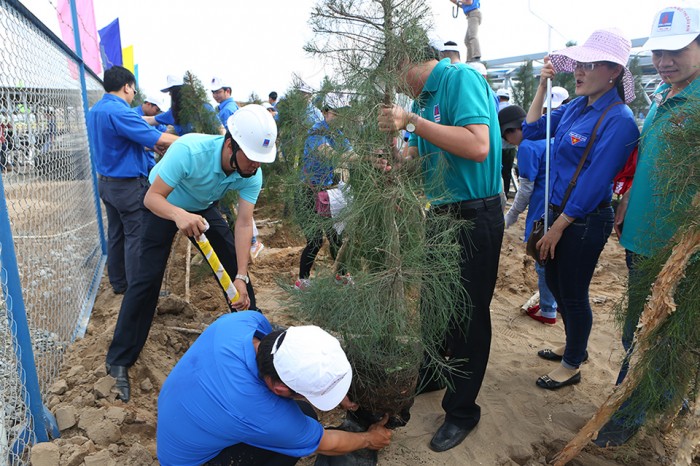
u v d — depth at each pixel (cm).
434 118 233
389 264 212
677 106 207
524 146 366
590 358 355
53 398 268
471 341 248
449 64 229
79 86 519
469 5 597
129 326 289
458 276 230
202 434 182
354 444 212
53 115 368
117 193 390
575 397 307
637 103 649
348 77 209
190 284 480
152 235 285
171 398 188
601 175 252
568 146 274
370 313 202
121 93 393
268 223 682
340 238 250
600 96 264
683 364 207
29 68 307
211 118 540
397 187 207
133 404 277
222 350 186
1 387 222
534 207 349
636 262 253
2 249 214
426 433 270
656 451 255
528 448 259
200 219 256
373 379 216
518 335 398
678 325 198
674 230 215
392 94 207
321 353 168
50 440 240
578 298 290
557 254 284
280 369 167
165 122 592
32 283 318
